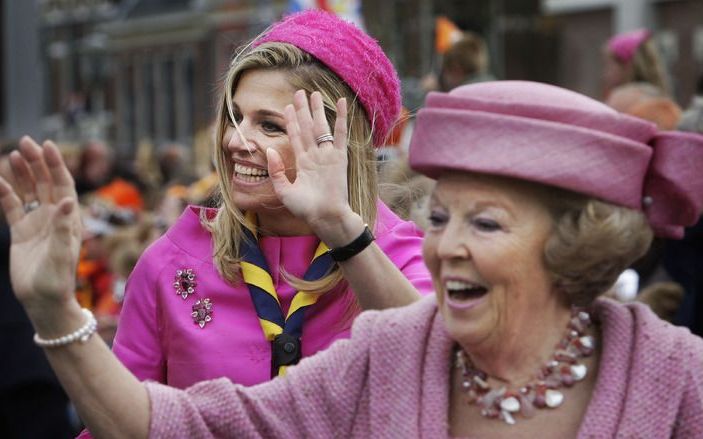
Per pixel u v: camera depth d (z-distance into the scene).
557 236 5.30
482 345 5.42
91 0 103.69
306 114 6.61
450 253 5.36
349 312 7.34
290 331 7.23
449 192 5.39
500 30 70.88
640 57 16.39
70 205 5.34
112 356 5.63
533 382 5.46
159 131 98.19
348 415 5.70
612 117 5.23
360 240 6.50
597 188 5.19
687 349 5.38
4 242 11.97
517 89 5.36
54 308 5.44
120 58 100.94
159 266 7.41
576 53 56.47
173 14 96.56
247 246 7.41
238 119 7.41
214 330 7.27
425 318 5.73
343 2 19.34
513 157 5.18
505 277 5.32
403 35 62.66
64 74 103.88
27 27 22.94
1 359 12.02
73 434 13.87
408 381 5.60
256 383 7.17
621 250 5.31
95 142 30.64
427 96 5.45
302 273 7.42
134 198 28.33
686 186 5.36
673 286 12.35
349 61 7.39
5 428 12.21
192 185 19.27
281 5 74.31
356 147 7.46
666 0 52.00
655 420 5.27
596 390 5.36
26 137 5.36
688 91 51.91
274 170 6.59
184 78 96.94
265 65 7.34
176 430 5.62
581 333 5.51
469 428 5.55
